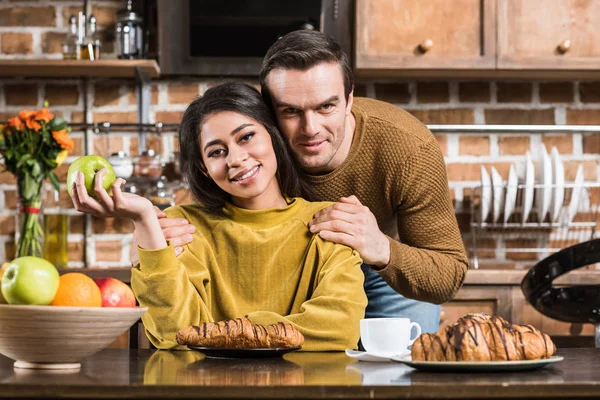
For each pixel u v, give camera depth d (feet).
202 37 9.84
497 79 9.98
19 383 2.60
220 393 2.53
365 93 10.04
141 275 4.20
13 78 10.00
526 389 2.59
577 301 6.03
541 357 3.16
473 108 10.09
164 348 4.25
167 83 10.04
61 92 10.01
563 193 9.50
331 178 5.95
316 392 2.54
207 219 4.91
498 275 8.66
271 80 4.99
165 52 9.83
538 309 6.33
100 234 9.91
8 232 9.89
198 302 4.37
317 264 4.71
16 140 8.84
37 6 10.01
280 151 4.94
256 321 4.24
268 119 4.86
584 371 3.14
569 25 9.18
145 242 4.16
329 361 3.62
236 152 4.64
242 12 9.79
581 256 5.88
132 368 3.24
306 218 4.90
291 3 9.77
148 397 2.54
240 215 4.84
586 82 10.14
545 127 9.84
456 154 10.10
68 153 9.96
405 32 9.12
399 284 5.70
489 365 3.01
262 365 3.40
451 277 5.95
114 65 9.21
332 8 9.81
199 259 4.70
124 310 3.20
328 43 5.08
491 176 9.71
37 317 3.06
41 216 9.00
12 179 9.93
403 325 4.00
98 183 3.74
